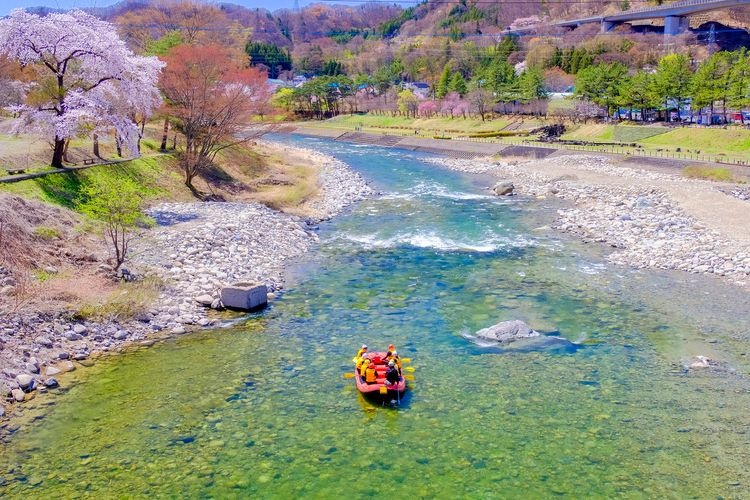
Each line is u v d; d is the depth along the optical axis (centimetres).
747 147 5766
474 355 1741
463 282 2431
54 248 2238
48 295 1873
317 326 1958
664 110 7675
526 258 2784
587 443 1288
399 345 1812
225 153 4850
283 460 1223
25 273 1977
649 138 6869
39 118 2931
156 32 8700
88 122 3075
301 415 1400
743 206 3550
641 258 2717
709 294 2233
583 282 2414
